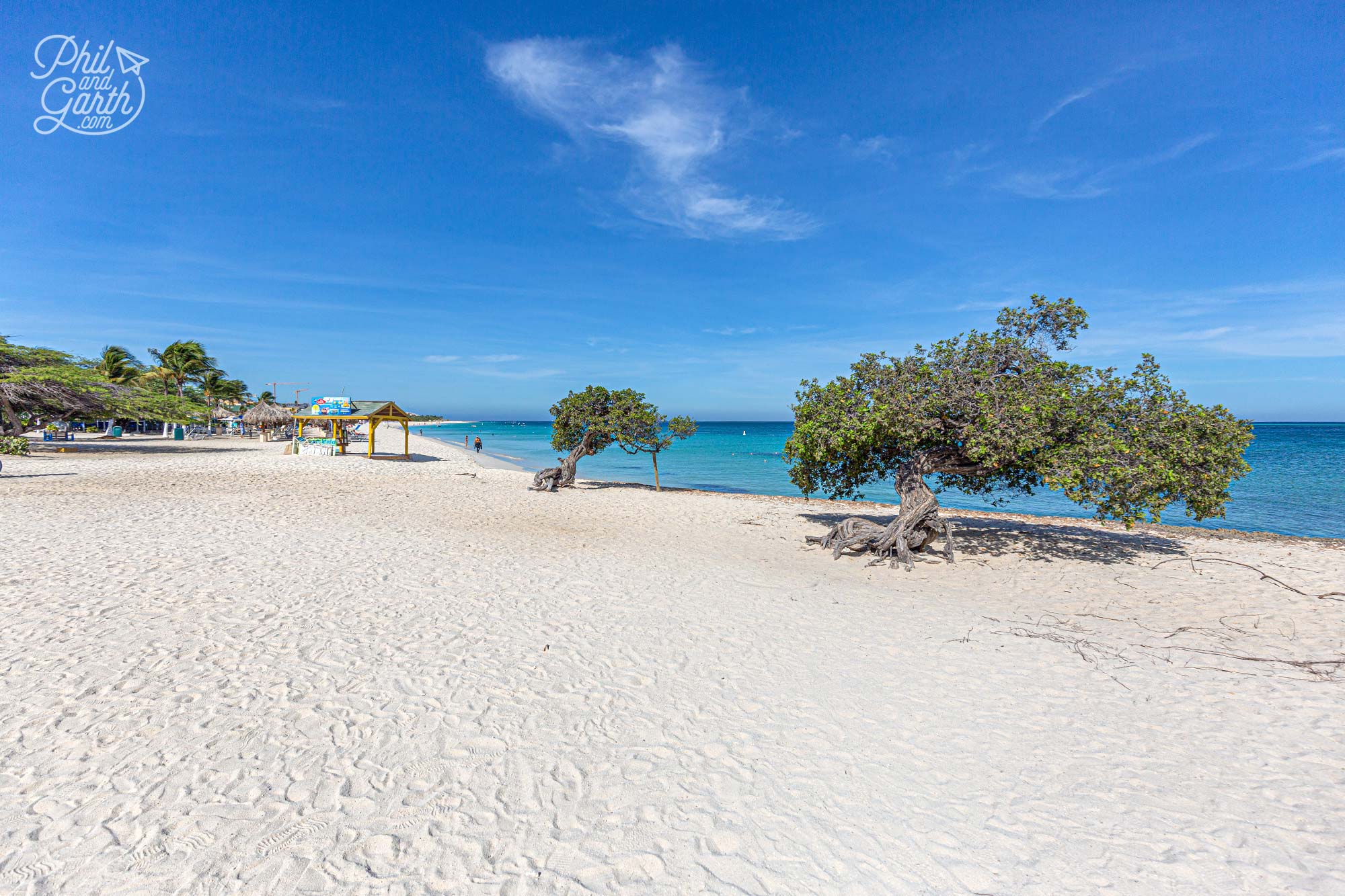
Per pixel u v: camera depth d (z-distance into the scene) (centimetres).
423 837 341
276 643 609
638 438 2155
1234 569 998
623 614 736
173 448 3412
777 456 4766
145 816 348
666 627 691
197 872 308
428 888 305
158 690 500
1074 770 411
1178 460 927
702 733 457
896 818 362
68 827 337
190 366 6138
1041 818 362
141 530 1105
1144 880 313
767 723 475
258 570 872
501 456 4519
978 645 643
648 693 523
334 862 320
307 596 762
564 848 336
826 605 790
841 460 1189
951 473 1123
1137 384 991
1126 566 1020
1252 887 307
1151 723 475
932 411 1009
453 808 366
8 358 3145
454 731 453
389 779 393
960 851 335
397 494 1792
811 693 527
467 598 784
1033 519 1562
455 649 611
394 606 740
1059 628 702
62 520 1171
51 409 3272
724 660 598
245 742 429
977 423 968
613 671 567
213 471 2197
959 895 305
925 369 1052
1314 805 373
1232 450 941
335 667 558
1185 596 844
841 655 614
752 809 371
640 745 441
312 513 1384
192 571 852
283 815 355
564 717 479
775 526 1415
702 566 1000
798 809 371
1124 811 368
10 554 899
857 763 420
